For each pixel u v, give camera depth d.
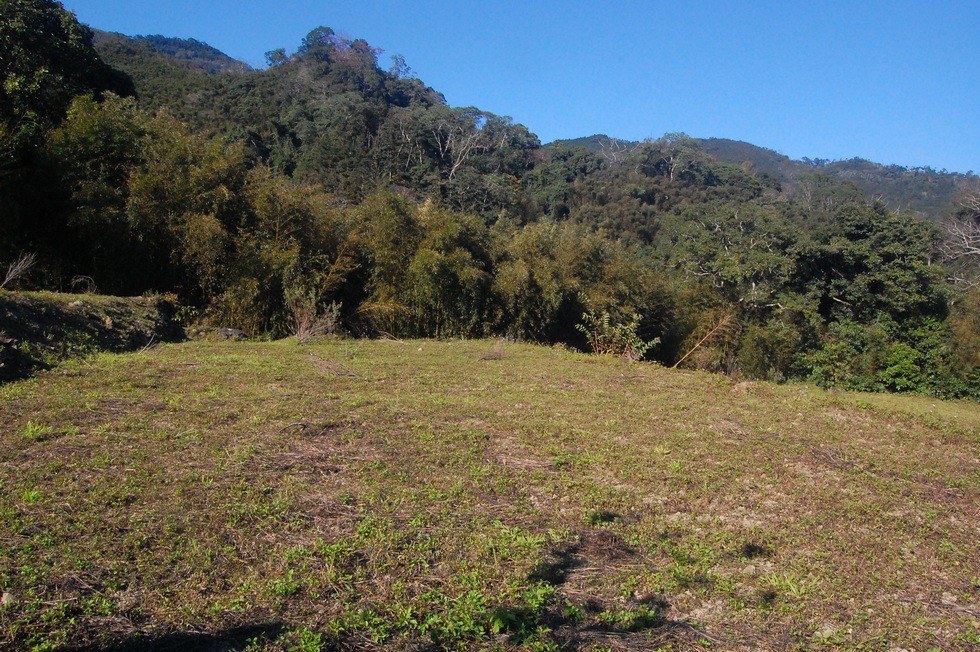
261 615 3.43
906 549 5.01
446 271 16.05
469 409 8.02
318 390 8.35
